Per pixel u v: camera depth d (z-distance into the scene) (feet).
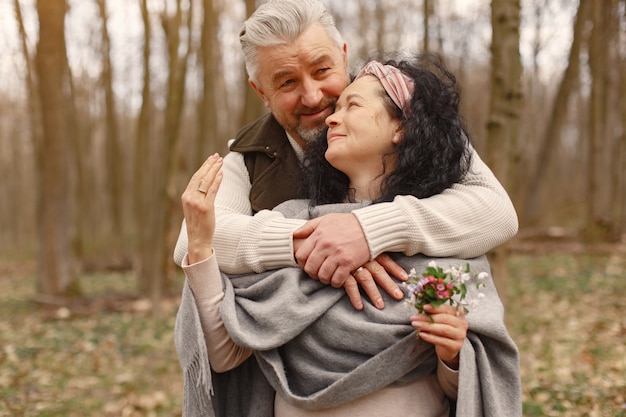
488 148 13.89
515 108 13.73
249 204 6.64
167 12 33.99
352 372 5.06
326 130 6.15
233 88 72.95
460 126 5.82
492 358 5.37
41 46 32.22
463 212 5.56
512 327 23.84
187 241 5.97
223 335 5.59
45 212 33.91
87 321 28.43
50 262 34.04
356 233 5.30
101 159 83.87
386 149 5.70
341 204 5.73
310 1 6.22
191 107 67.26
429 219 5.45
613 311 26.20
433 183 5.60
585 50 46.91
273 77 6.21
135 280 45.98
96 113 71.72
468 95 54.24
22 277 54.24
